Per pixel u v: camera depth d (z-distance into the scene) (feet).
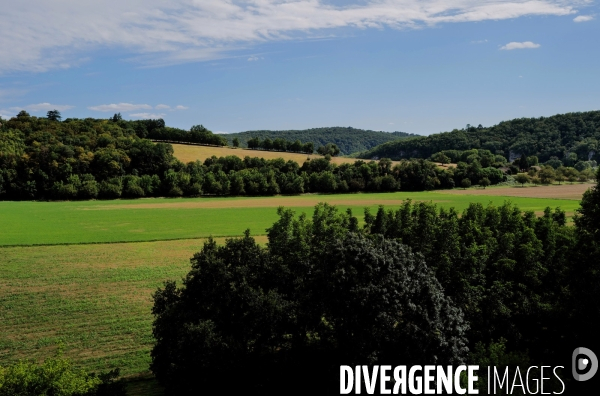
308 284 97.25
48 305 141.18
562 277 113.60
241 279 94.73
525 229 125.29
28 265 186.70
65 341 116.57
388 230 144.66
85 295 150.51
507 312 104.73
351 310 88.99
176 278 170.40
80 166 467.52
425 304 89.86
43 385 64.59
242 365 88.22
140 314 134.21
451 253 113.80
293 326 94.68
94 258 200.03
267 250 110.42
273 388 92.38
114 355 109.40
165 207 391.86
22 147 480.64
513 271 115.75
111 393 73.67
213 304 92.17
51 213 345.31
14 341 116.16
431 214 152.35
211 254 96.48
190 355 84.17
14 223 291.17
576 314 97.86
